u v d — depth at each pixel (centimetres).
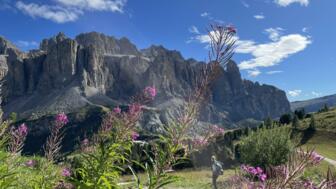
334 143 9419
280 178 306
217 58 475
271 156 3394
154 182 491
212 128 504
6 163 579
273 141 3491
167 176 495
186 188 2164
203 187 2322
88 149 658
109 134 597
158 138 516
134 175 502
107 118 620
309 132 10588
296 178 303
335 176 298
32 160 718
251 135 3856
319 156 305
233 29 468
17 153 633
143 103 626
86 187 535
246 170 448
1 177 503
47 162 732
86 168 570
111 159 562
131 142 561
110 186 520
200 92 497
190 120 499
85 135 694
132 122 605
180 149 501
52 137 782
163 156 502
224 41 469
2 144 607
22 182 608
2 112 610
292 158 311
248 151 3634
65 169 691
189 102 502
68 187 661
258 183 359
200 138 505
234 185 437
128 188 518
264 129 3784
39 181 651
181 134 502
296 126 11331
